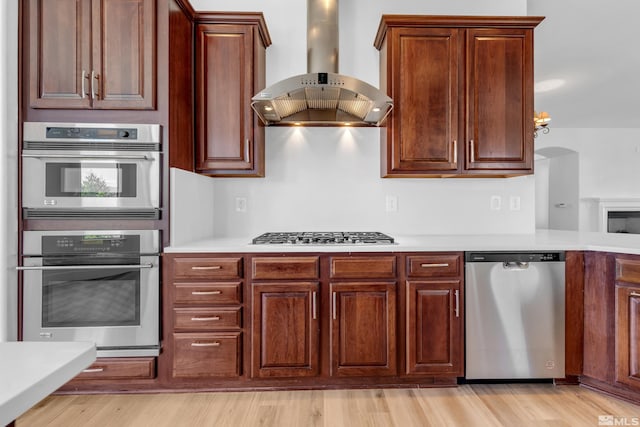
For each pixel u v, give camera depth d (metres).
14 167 1.90
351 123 2.46
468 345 2.05
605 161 6.70
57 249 1.93
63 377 0.58
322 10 2.37
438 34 2.27
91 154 1.93
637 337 1.88
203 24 2.25
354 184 2.66
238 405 1.92
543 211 7.75
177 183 2.04
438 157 2.29
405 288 2.04
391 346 2.02
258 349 2.01
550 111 5.69
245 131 2.28
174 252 1.98
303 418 1.80
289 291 2.00
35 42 1.94
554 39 3.48
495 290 2.04
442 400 1.96
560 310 2.06
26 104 1.94
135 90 1.97
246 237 2.56
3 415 0.46
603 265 2.00
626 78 4.45
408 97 2.28
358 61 2.63
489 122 2.28
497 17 2.23
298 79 2.00
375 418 1.80
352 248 2.01
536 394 2.02
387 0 2.63
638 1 2.86
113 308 1.96
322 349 2.03
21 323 1.92
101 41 1.96
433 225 2.68
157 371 2.01
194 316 1.99
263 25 2.33
